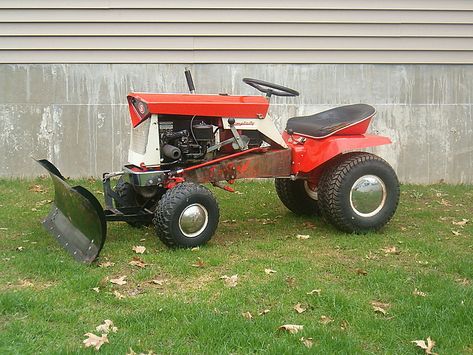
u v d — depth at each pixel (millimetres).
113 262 5383
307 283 4875
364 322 4168
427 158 9375
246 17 8922
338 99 9180
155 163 5863
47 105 8883
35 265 5164
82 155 8984
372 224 6355
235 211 7484
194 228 5723
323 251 5844
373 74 9195
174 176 5902
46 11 8727
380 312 4348
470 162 9406
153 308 4312
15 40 8766
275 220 7090
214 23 8906
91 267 5203
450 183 9414
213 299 4555
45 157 8953
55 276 4965
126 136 8992
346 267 5340
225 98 6137
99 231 5180
